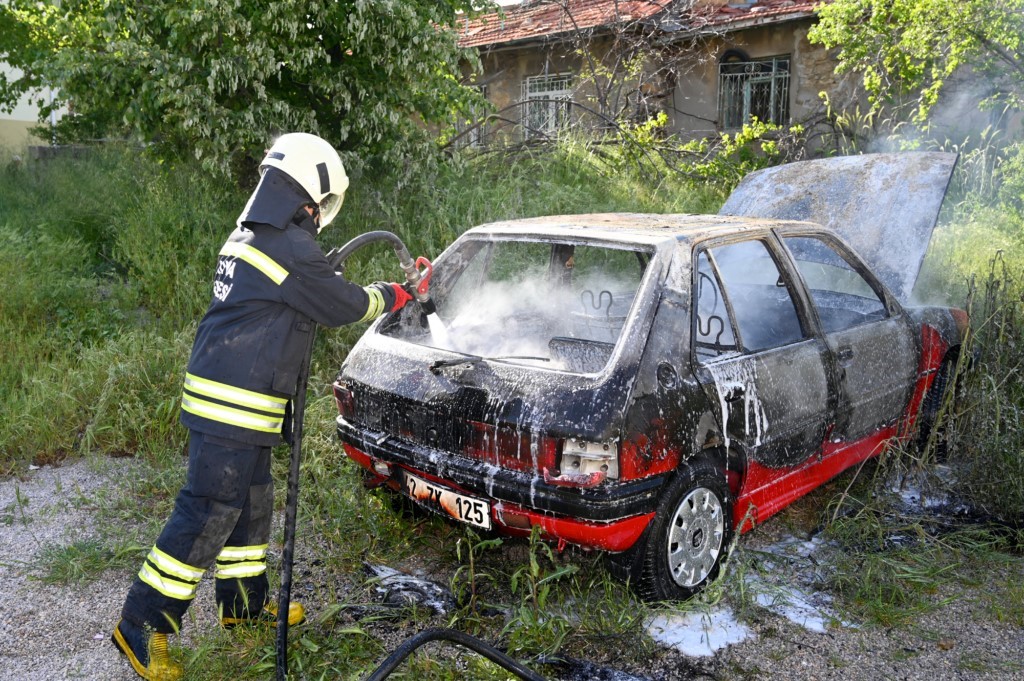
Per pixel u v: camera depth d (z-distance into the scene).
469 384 3.08
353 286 2.79
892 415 4.22
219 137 6.59
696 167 9.87
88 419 4.86
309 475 4.23
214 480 2.64
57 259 6.50
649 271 3.17
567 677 2.80
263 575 2.99
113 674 2.84
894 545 3.75
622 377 2.89
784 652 2.98
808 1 11.79
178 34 6.42
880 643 3.05
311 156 2.71
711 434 3.12
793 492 3.67
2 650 2.96
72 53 6.65
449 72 7.55
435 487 3.17
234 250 2.68
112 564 3.52
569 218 3.98
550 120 10.96
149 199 6.99
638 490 2.87
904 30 9.84
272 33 6.59
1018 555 3.69
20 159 9.84
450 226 7.06
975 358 4.39
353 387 3.42
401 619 3.12
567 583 3.38
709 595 3.13
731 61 12.59
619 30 11.51
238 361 2.63
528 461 2.88
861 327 4.02
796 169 6.50
